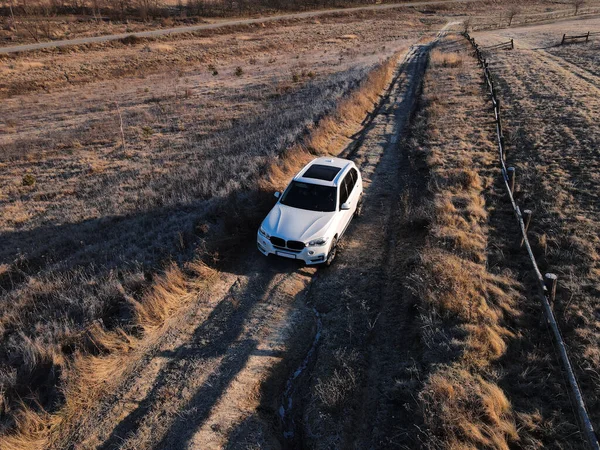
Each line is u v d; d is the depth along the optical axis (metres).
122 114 27.36
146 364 6.57
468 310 6.89
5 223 13.69
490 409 5.24
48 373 6.33
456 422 5.08
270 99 27.14
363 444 5.28
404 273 8.62
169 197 13.29
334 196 9.59
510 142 15.77
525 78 26.11
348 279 8.73
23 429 5.37
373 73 28.00
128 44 60.06
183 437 5.42
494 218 10.44
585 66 28.66
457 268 7.94
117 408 5.84
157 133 22.31
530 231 9.79
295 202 9.64
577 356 6.27
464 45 43.94
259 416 5.76
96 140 21.97
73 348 6.73
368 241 10.20
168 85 36.31
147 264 9.11
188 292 8.22
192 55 54.19
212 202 11.96
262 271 8.99
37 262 10.73
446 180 12.43
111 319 7.38
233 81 35.56
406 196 11.72
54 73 44.34
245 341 7.07
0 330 7.53
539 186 11.98
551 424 5.23
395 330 7.14
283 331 7.32
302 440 5.48
